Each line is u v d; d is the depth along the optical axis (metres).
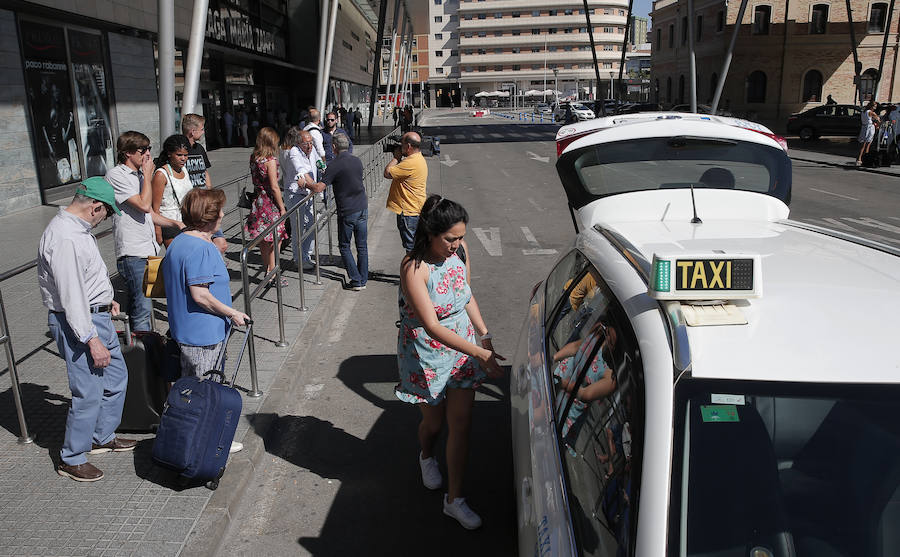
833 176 18.52
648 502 1.73
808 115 32.62
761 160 4.38
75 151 15.25
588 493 2.03
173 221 5.54
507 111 94.75
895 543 1.75
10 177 12.70
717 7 43.94
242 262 4.89
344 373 5.78
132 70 18.12
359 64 63.41
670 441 1.81
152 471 3.93
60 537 3.31
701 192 4.08
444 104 132.75
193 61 8.95
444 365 3.49
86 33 15.80
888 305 2.10
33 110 13.56
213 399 3.58
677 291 2.01
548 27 121.38
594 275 2.79
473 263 9.52
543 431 2.57
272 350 5.90
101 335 3.81
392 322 7.06
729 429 1.85
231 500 3.70
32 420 4.54
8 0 12.34
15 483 3.79
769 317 2.05
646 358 1.98
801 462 1.83
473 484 4.11
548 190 16.62
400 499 3.97
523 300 7.72
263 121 36.31
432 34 129.12
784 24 42.06
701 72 47.22
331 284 8.14
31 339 6.03
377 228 12.20
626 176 4.43
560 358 2.83
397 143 7.27
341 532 3.65
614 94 107.19
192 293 3.75
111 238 9.95
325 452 4.50
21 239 10.38
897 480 1.81
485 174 20.19
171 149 5.87
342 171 7.73
